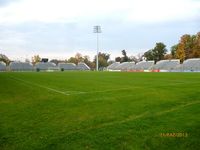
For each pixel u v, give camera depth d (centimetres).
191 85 2322
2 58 14112
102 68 14025
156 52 13350
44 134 841
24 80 3438
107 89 2069
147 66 10238
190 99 1453
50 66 12075
